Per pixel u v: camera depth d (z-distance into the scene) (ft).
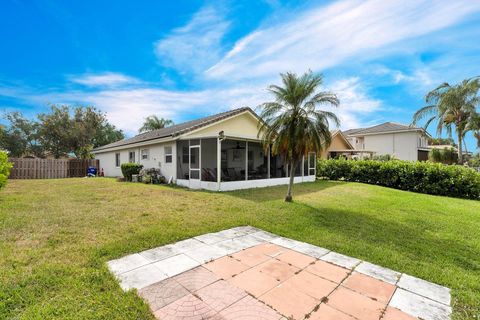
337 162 54.85
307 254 12.20
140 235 14.03
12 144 78.89
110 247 12.18
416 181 41.01
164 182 41.93
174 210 20.57
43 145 81.92
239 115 45.83
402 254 12.60
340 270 10.55
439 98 62.03
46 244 12.48
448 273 10.64
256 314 7.43
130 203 23.22
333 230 16.29
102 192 30.25
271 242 13.84
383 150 86.53
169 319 7.15
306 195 31.04
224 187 33.76
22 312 7.25
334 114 24.25
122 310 7.48
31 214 18.38
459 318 7.61
